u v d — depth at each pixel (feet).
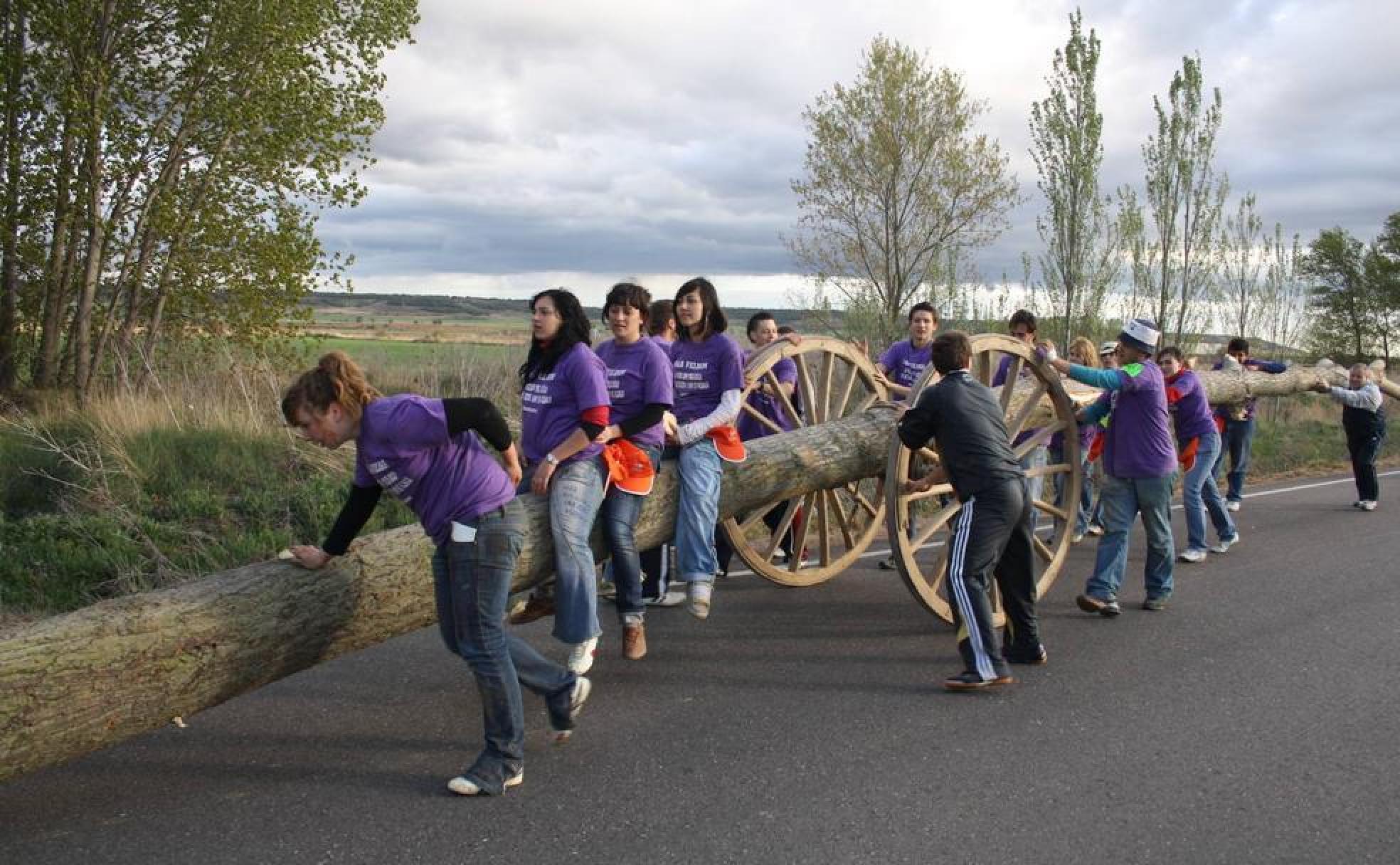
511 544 12.43
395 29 40.73
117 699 11.35
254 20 38.19
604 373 14.93
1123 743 13.87
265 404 32.65
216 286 40.57
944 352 17.28
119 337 40.19
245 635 12.29
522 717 12.61
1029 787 12.42
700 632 19.34
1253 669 17.07
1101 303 55.06
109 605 11.91
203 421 30.55
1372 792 12.30
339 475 28.27
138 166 38.93
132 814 11.83
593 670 17.08
